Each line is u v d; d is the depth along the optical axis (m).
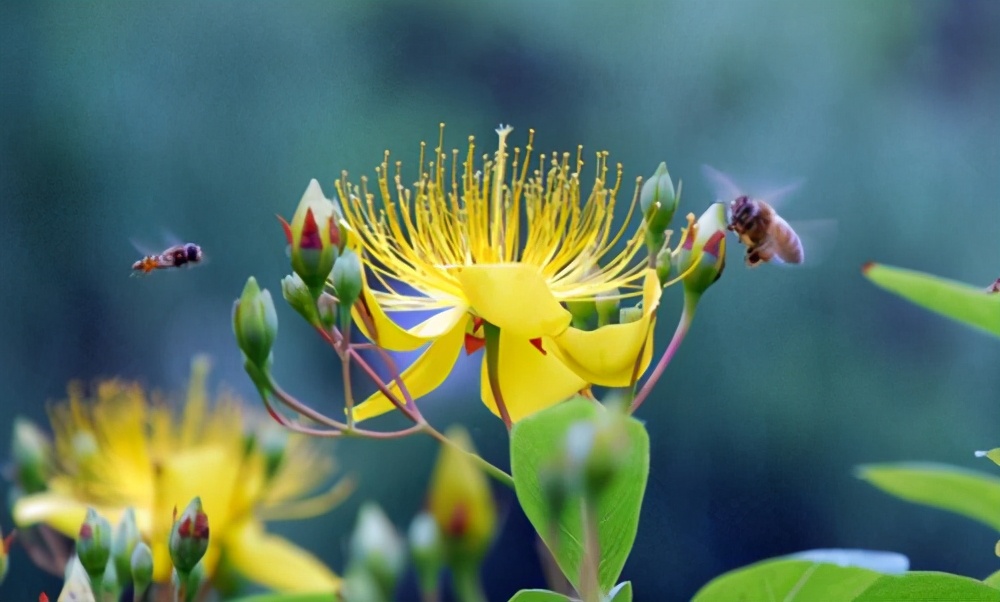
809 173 0.79
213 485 0.54
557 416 0.48
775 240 0.55
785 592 0.48
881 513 0.76
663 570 0.74
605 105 0.79
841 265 0.78
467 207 0.52
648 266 0.51
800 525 0.76
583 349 0.50
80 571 0.49
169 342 0.79
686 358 0.76
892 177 0.79
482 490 0.47
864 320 0.77
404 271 0.52
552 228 0.52
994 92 0.79
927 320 0.77
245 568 0.54
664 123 0.79
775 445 0.75
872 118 0.79
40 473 0.54
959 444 0.76
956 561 0.75
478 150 0.79
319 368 0.74
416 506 0.71
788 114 0.79
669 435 0.75
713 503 0.75
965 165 0.79
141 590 0.49
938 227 0.78
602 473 0.46
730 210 0.55
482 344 0.52
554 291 0.52
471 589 0.47
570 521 0.48
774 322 0.77
